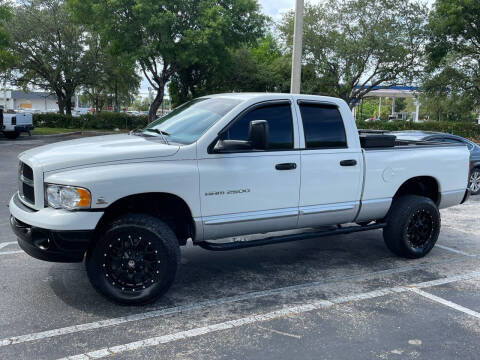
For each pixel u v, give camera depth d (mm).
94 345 3539
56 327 3820
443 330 3928
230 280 5051
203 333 3779
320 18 30969
